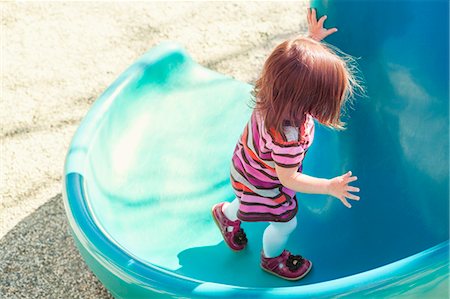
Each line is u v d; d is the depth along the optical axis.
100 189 2.11
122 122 2.34
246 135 1.75
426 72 1.83
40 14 3.56
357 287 1.50
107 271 1.77
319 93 1.57
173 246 2.03
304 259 1.92
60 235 2.46
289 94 1.57
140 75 2.43
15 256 2.40
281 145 1.62
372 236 1.93
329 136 2.17
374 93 1.99
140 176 2.24
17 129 2.91
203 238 2.05
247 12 3.48
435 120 1.81
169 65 2.54
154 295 1.68
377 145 2.00
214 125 2.42
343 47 2.04
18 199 2.62
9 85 3.13
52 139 2.85
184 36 3.36
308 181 1.65
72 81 3.14
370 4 1.93
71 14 3.55
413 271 1.47
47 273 2.33
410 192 1.88
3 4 3.64
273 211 1.80
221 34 3.36
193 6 3.56
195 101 2.50
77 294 2.25
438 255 1.46
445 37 1.77
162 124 2.42
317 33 2.04
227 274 1.94
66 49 3.33
